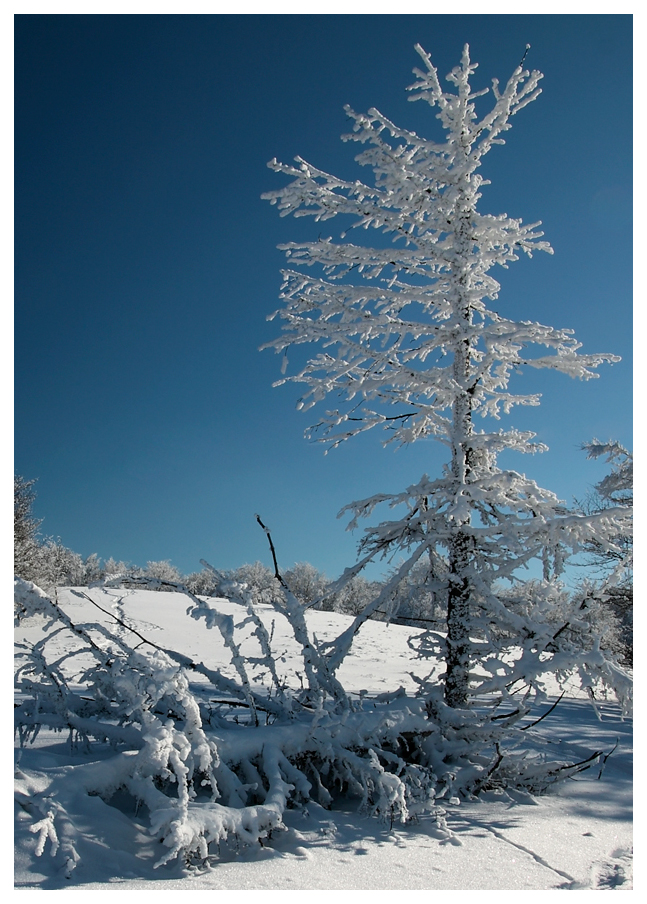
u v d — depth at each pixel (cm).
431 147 546
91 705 396
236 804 309
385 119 534
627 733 666
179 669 316
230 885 237
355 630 517
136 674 315
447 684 498
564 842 328
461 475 515
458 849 304
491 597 488
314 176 555
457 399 545
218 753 334
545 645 465
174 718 394
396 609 538
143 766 294
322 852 286
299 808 342
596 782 473
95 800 273
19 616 378
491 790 436
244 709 582
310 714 464
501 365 569
